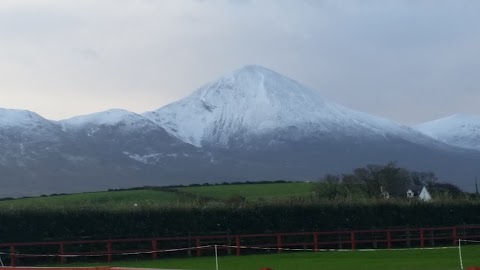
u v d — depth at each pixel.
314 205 47.16
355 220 47.97
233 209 44.84
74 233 41.06
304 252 41.72
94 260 39.66
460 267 26.86
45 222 40.56
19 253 39.03
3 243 38.88
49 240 40.22
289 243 43.66
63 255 38.09
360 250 42.44
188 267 30.39
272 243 45.03
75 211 41.38
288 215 46.34
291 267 28.78
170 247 42.22
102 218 41.91
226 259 36.25
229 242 42.56
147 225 42.66
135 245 41.66
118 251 40.16
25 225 40.09
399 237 47.91
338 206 47.75
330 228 47.12
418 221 49.72
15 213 40.03
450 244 48.34
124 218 42.31
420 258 33.84
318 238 46.16
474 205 51.75
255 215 45.34
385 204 49.16
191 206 44.06
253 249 43.38
